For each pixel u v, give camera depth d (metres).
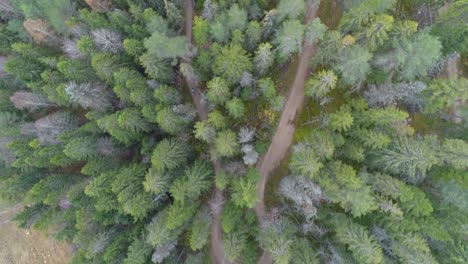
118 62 28.81
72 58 29.83
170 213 27.03
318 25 26.73
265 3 30.48
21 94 31.00
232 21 27.11
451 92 27.41
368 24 26.83
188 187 27.59
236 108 29.45
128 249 28.80
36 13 29.78
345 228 27.75
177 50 27.58
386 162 27.80
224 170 31.14
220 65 28.27
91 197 29.70
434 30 30.02
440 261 29.16
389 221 27.80
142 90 28.14
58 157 29.36
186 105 31.05
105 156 30.39
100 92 29.11
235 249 28.30
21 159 30.08
